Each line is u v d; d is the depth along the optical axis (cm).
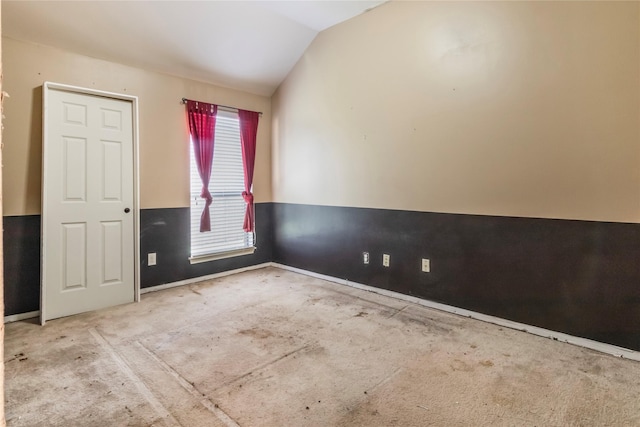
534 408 190
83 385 209
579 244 258
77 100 323
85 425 176
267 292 382
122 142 350
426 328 290
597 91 245
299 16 378
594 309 254
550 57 262
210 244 436
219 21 357
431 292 339
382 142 367
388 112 360
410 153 346
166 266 395
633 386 209
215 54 391
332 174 417
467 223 313
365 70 376
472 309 313
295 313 322
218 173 440
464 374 222
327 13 374
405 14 341
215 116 427
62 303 315
